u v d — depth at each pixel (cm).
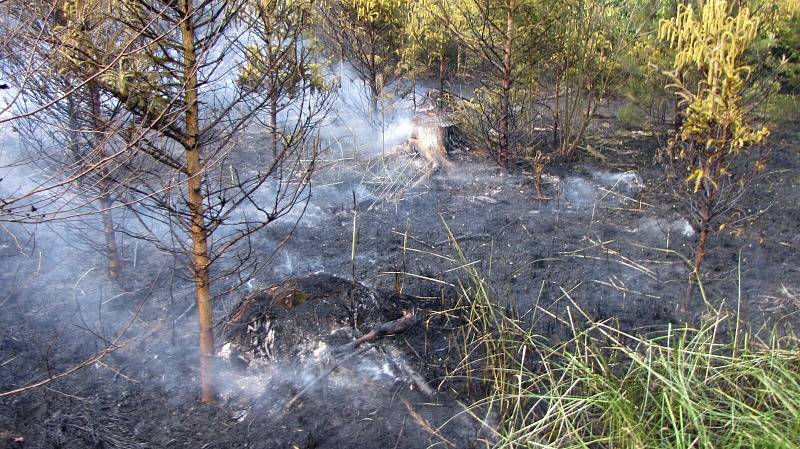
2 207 356
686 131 488
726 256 617
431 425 410
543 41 825
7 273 564
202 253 389
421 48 1005
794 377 393
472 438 400
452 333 501
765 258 611
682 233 662
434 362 467
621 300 550
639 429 362
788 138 905
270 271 581
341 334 462
